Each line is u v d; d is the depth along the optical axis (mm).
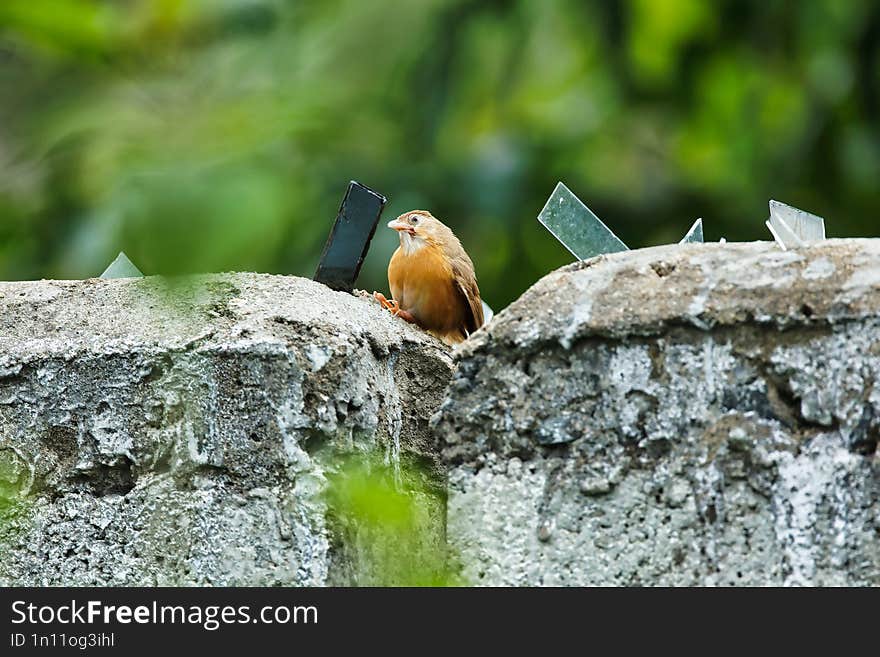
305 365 5133
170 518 5129
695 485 4750
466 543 4941
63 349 5273
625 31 18453
